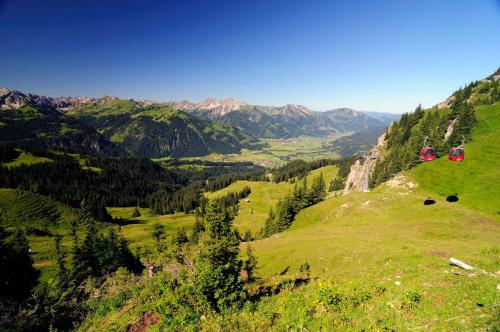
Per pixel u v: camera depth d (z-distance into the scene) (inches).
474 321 538.9
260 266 2047.2
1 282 1692.9
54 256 3759.8
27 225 5585.6
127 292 1291.8
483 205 2347.4
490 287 669.3
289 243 2390.5
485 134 3809.1
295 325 648.4
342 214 2908.5
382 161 5600.4
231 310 802.8
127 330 877.8
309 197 4266.7
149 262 1649.9
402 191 2859.3
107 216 7357.3
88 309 1192.8
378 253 1499.8
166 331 763.4
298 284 1143.6
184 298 828.6
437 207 2246.6
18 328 1031.6
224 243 862.5
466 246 1312.7
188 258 1158.3
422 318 592.7
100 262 2984.7
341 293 760.3
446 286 729.6
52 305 1157.7
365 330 579.5
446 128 5064.0
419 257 1192.8
